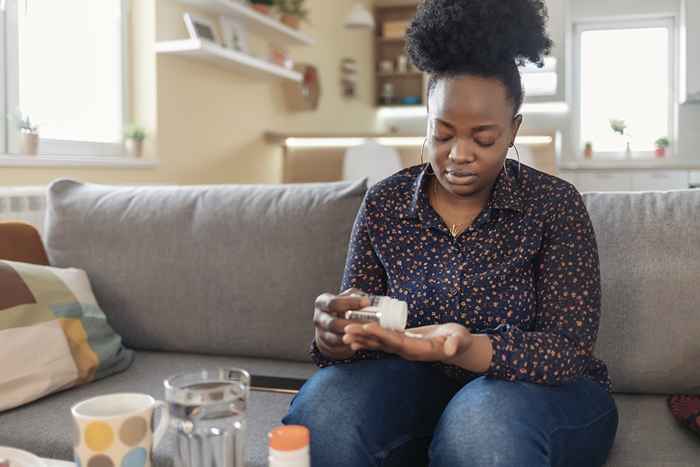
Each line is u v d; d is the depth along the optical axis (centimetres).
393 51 753
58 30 338
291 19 508
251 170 506
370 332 85
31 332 140
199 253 167
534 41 103
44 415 129
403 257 111
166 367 159
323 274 159
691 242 135
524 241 105
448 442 90
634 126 685
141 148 387
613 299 136
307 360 162
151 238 172
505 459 85
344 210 160
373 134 513
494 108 100
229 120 473
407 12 742
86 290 163
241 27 454
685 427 118
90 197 183
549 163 482
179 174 418
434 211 110
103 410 72
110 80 378
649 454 108
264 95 521
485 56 100
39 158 306
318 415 97
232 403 65
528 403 92
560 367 96
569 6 676
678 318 133
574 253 104
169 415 66
